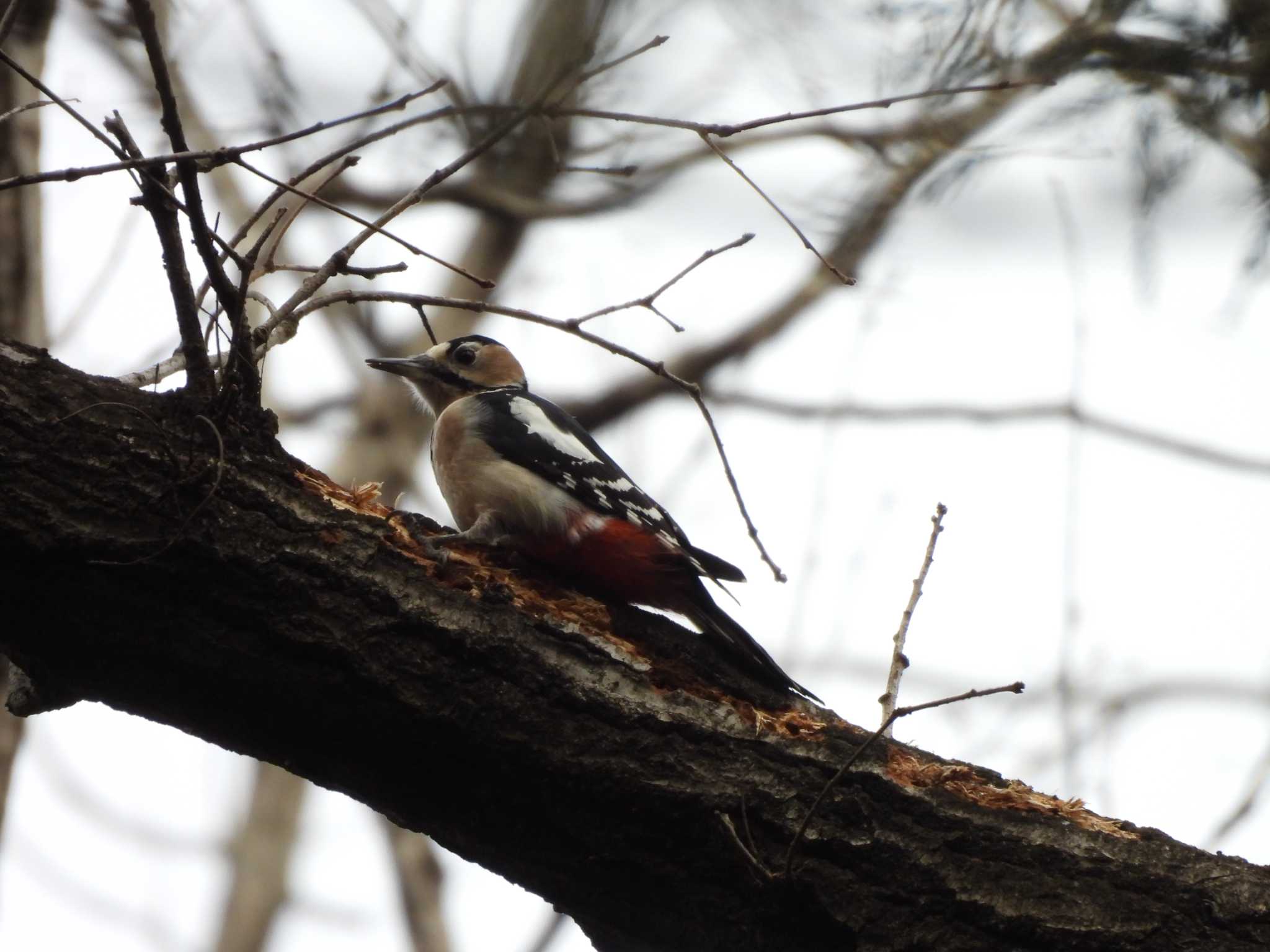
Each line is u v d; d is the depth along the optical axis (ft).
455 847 26.37
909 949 25.03
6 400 22.72
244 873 60.29
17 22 39.11
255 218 25.25
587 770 24.98
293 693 24.30
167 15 43.80
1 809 39.68
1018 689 23.17
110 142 21.88
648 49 26.43
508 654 24.99
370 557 24.68
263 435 24.71
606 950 27.48
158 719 25.23
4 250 39.65
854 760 23.50
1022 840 25.90
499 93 45.57
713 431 25.22
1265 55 33.40
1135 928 25.16
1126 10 34.68
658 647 26.91
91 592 23.15
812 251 23.94
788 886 24.90
